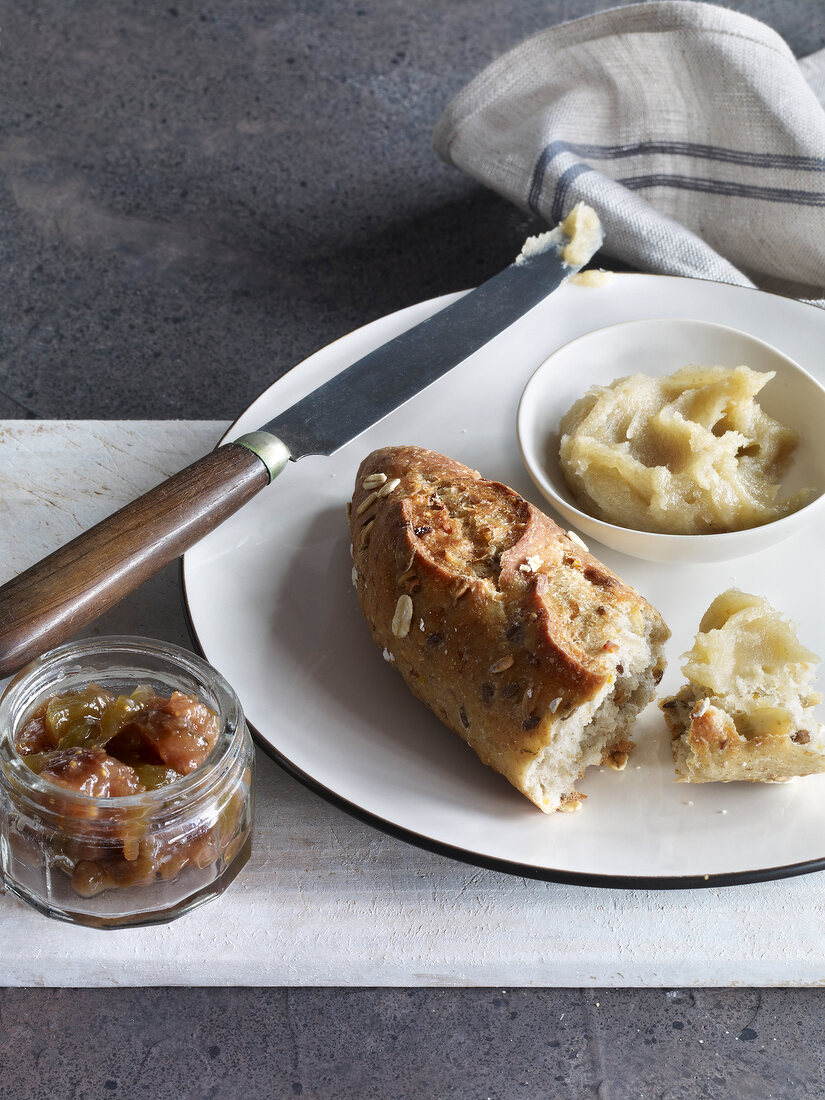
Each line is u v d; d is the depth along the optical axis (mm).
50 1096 496
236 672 558
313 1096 498
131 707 505
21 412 781
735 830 517
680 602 593
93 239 884
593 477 605
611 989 525
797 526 585
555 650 507
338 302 851
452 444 657
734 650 541
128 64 1032
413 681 542
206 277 863
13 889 511
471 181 943
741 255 825
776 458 628
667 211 833
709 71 795
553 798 520
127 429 676
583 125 824
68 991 519
